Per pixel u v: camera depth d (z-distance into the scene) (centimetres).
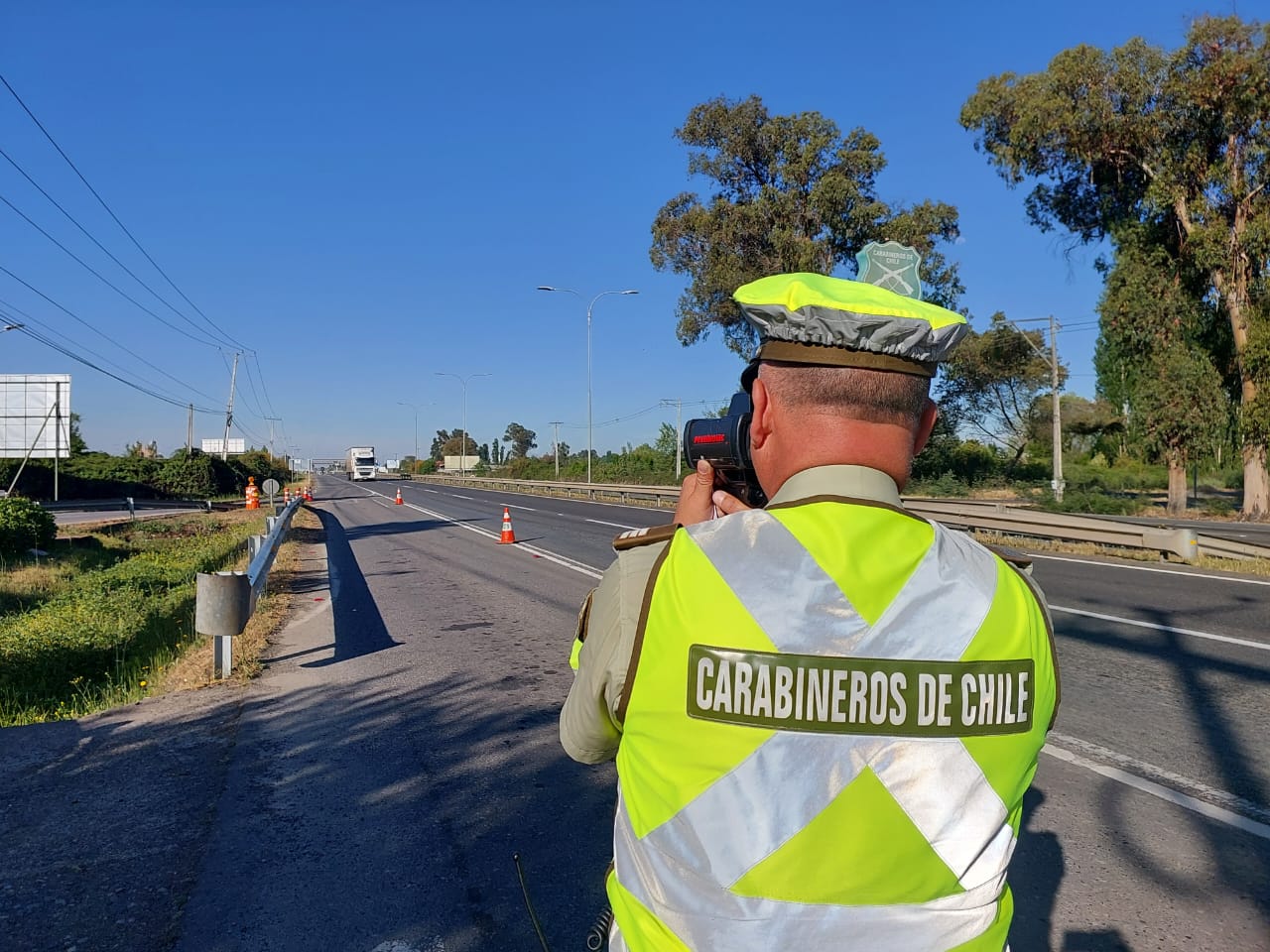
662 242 3497
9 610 1244
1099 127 2803
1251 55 2625
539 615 977
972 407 4956
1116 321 3048
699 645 108
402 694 634
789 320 119
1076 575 1215
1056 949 300
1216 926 314
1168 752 496
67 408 3641
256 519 3138
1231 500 4244
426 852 379
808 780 105
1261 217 2691
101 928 319
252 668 701
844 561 110
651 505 3459
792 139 3294
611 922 143
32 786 452
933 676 107
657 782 110
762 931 103
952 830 106
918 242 3209
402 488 6550
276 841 389
